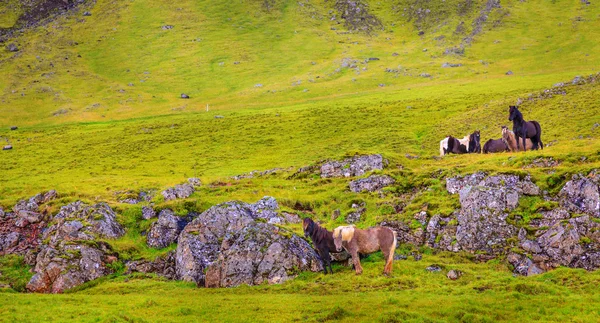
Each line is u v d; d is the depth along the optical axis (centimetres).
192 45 18188
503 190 2791
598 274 2180
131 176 6038
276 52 17525
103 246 3050
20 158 7838
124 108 12494
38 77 15038
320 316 1825
